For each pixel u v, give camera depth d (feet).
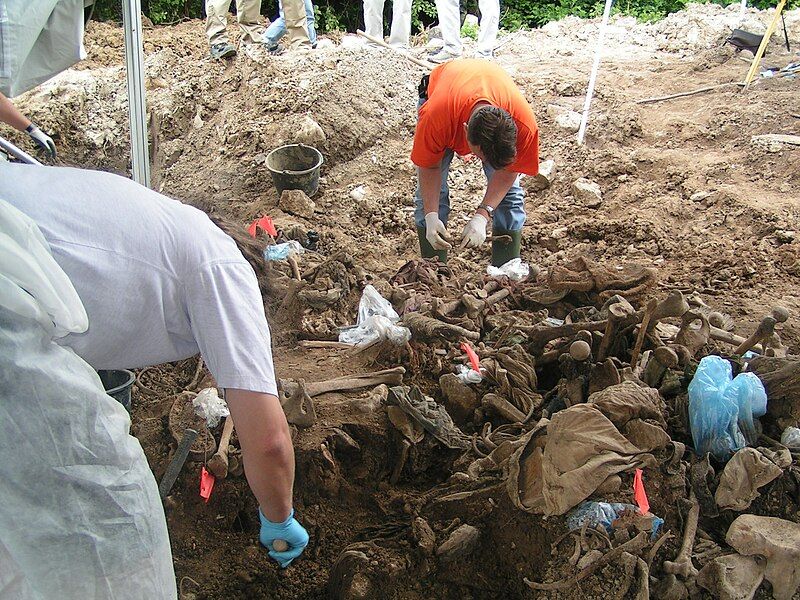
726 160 18.84
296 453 9.24
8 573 4.57
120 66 25.75
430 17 38.34
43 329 4.67
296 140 20.35
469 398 10.05
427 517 8.60
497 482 8.52
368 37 26.66
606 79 23.93
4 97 12.45
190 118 23.84
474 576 8.18
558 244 17.24
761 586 7.18
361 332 11.51
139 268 5.44
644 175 18.95
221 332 5.58
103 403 4.90
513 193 14.57
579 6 39.06
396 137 21.90
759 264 14.71
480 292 12.37
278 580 8.55
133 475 5.08
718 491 7.88
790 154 18.22
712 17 28.60
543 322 11.01
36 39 12.17
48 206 5.26
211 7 23.97
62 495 4.70
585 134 20.70
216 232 5.91
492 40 25.96
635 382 8.76
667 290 13.96
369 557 8.25
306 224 18.20
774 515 7.80
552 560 7.66
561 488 7.76
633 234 16.76
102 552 4.91
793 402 8.67
